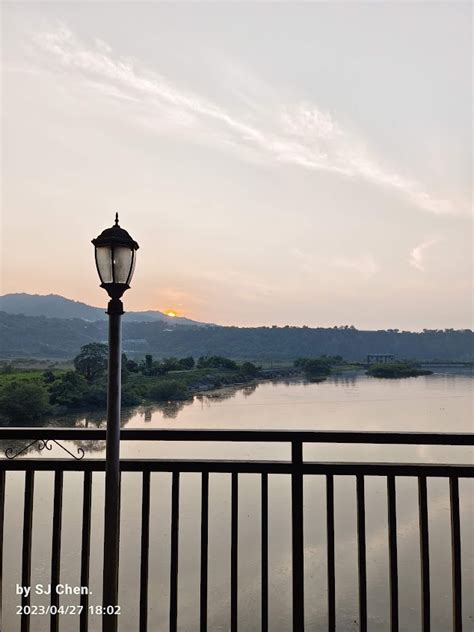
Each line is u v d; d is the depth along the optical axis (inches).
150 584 164.1
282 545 186.5
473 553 202.4
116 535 67.5
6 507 155.9
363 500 70.4
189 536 173.5
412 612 182.9
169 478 187.6
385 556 203.8
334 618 68.6
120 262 69.3
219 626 157.5
